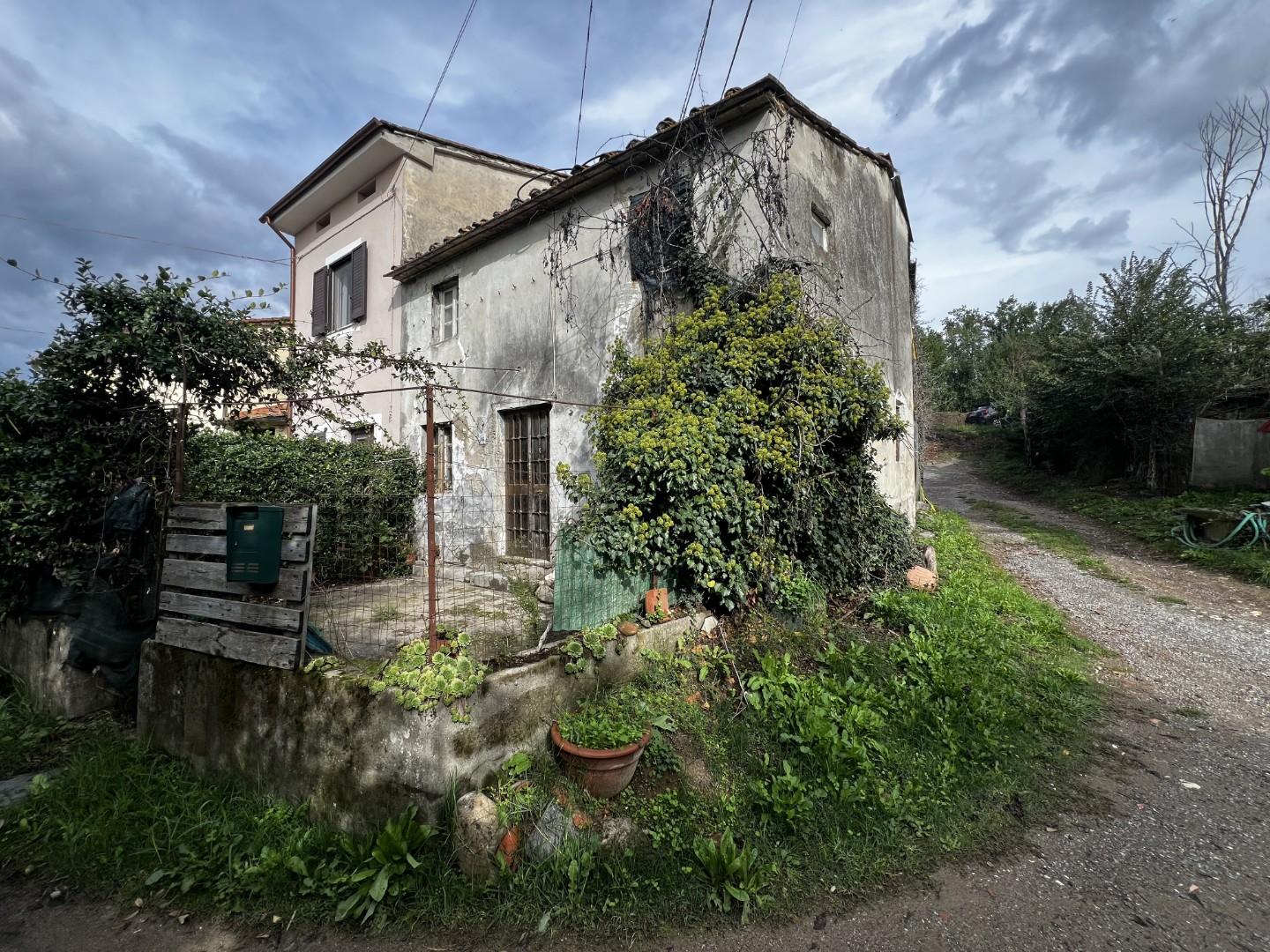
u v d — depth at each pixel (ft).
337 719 10.25
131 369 14.51
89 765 12.30
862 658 16.19
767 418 17.44
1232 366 48.62
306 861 9.72
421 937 8.68
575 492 16.43
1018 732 14.47
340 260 39.45
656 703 13.05
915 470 46.75
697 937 8.73
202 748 12.26
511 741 10.86
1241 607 26.09
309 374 17.63
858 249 27.48
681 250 21.27
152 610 14.65
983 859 10.48
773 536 17.92
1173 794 12.50
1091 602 27.14
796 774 11.89
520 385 27.17
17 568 15.15
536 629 14.26
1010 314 153.89
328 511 22.61
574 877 9.23
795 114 21.29
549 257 26.20
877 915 9.16
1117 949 8.45
